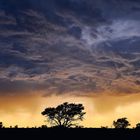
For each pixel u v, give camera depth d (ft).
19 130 218.38
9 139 193.36
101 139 197.98
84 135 207.82
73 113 302.66
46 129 224.74
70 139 197.57
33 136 203.10
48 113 300.61
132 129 224.74
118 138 199.93
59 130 222.07
